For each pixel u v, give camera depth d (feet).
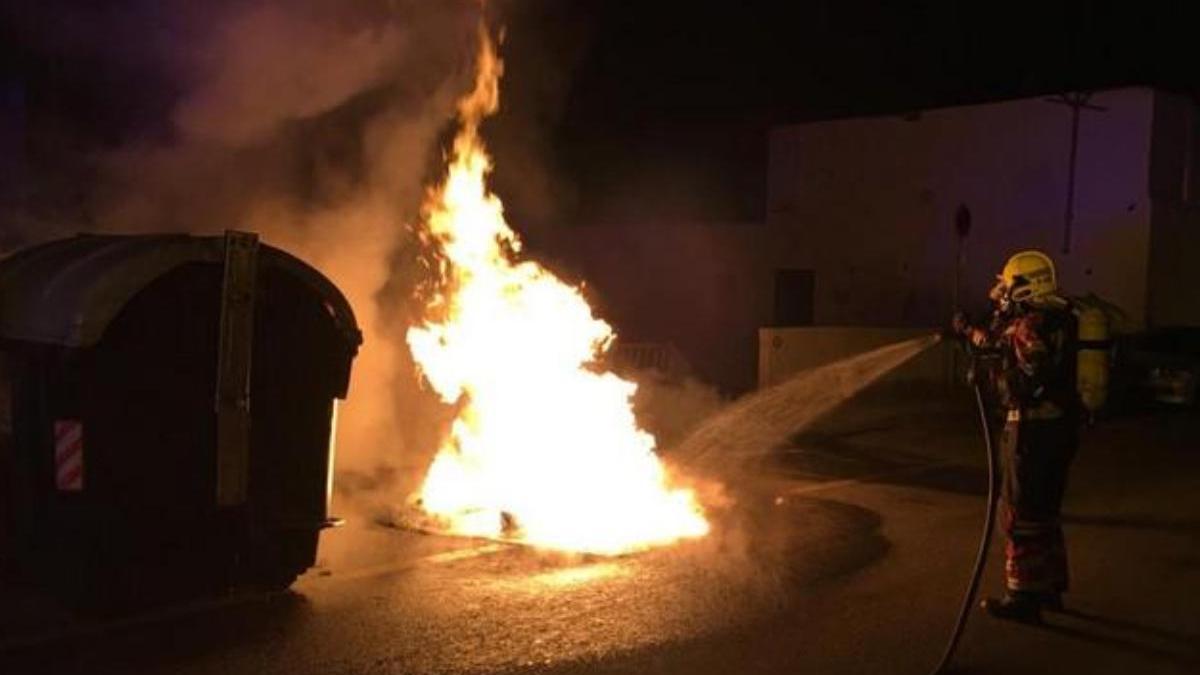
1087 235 72.64
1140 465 41.22
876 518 31.01
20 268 22.77
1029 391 21.80
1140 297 70.69
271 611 21.57
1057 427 21.93
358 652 19.45
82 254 21.90
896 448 44.73
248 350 21.68
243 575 22.04
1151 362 59.06
